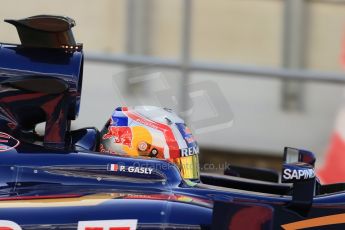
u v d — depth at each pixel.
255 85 26.38
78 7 25.78
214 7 26.14
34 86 13.09
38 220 12.30
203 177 16.19
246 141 26.12
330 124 26.59
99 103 25.30
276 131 26.62
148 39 26.06
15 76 13.22
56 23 13.21
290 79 26.50
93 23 25.92
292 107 26.59
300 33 26.33
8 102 13.27
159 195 12.80
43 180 12.88
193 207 12.52
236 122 26.25
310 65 26.48
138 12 25.97
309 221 13.38
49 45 13.45
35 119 13.61
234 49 26.36
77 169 13.03
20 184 12.81
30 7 25.20
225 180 16.06
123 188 12.98
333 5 26.19
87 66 25.67
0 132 13.37
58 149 13.19
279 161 26.75
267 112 26.52
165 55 26.06
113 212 12.36
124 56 25.88
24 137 13.52
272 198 13.56
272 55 26.42
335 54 26.39
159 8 26.05
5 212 12.34
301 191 13.38
